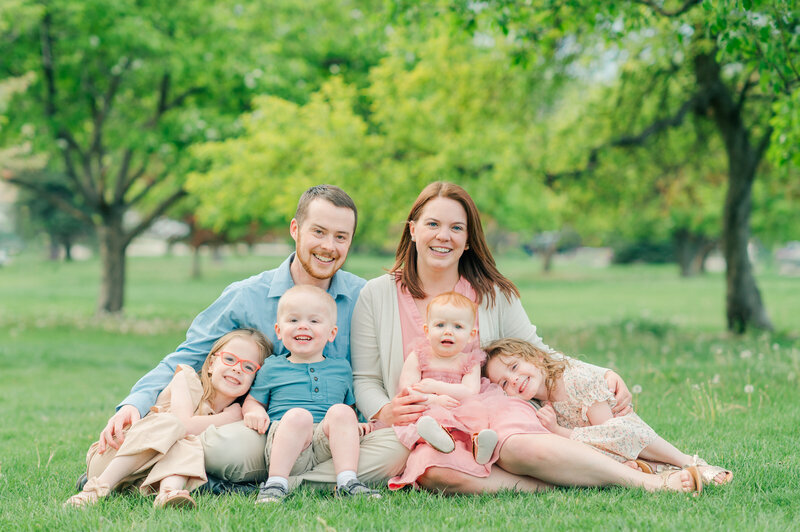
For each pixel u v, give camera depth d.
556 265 56.91
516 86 11.50
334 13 15.20
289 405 3.42
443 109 11.60
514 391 3.57
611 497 2.98
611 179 12.34
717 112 10.99
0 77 13.18
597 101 12.00
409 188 11.09
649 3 7.14
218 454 3.21
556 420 3.66
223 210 13.54
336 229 3.58
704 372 7.03
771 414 5.06
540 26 7.84
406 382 3.51
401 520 2.73
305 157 11.66
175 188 16.34
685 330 13.09
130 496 3.14
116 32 12.40
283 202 11.58
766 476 3.37
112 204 15.88
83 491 3.08
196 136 13.67
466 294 3.79
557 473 3.16
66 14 12.59
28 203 45.25
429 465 3.16
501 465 3.27
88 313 17.83
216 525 2.64
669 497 3.01
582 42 10.53
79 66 13.62
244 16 14.76
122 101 14.91
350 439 3.25
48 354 10.39
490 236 47.66
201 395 3.49
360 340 3.73
